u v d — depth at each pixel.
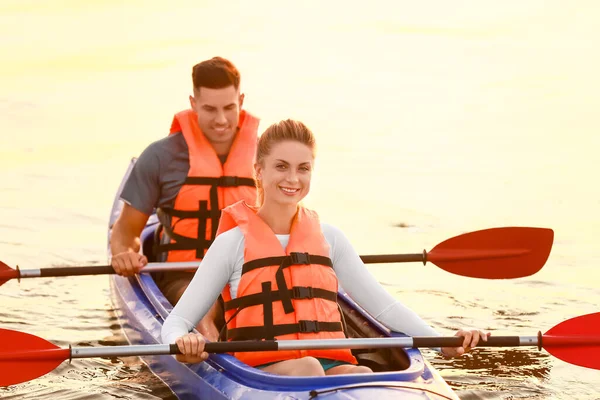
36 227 18.62
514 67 34.41
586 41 37.12
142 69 35.47
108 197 20.92
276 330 9.23
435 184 21.78
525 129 26.88
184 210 12.88
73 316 14.36
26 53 37.75
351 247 9.86
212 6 44.91
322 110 29.55
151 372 12.02
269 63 35.66
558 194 20.69
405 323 9.53
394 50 37.28
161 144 13.05
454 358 12.62
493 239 11.68
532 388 11.50
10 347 9.34
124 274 12.30
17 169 23.23
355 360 9.62
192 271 12.80
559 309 14.32
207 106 12.79
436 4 43.75
